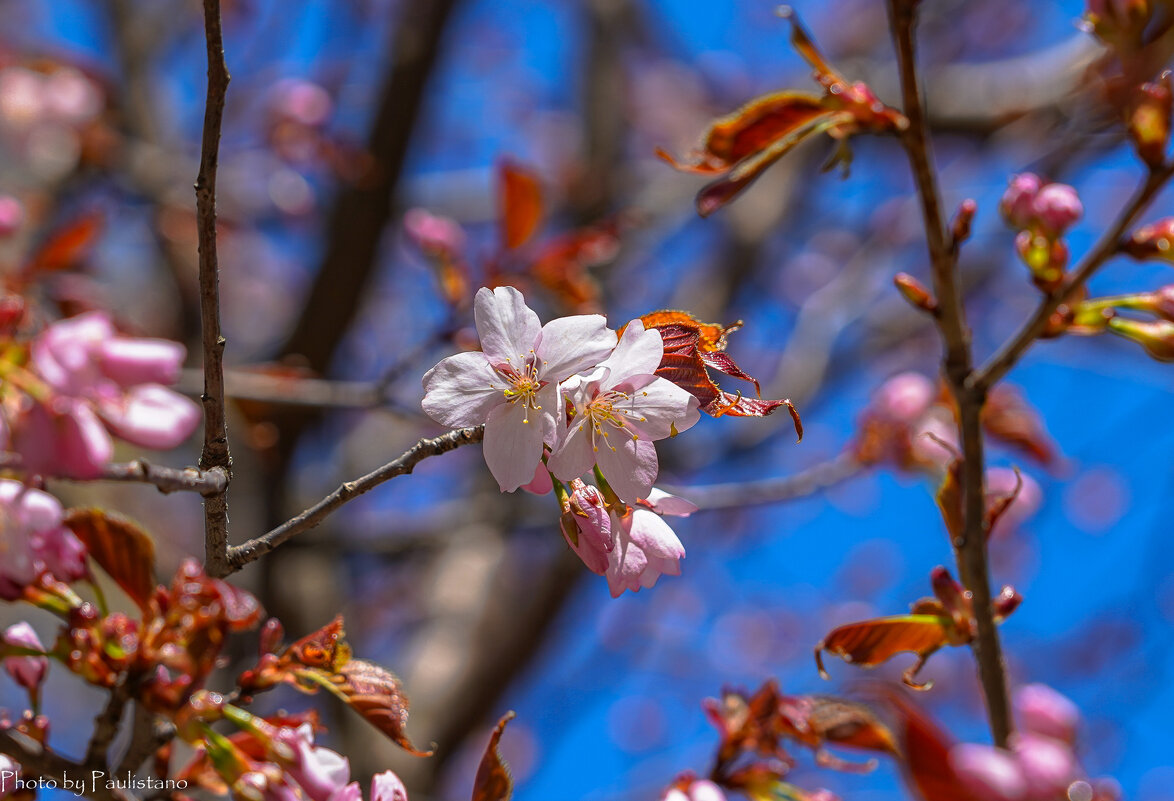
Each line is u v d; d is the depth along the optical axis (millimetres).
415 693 1638
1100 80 826
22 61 1604
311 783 768
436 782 1561
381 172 1448
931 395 1121
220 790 781
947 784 722
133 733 774
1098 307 829
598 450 764
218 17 744
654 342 762
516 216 1056
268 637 787
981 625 816
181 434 746
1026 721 778
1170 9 798
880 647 821
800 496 1135
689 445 1635
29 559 760
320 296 1466
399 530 1591
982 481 824
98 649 768
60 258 946
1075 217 817
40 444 738
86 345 739
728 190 835
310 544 1444
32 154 1576
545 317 1290
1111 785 729
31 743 772
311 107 1549
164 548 1584
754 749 829
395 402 1110
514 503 1519
